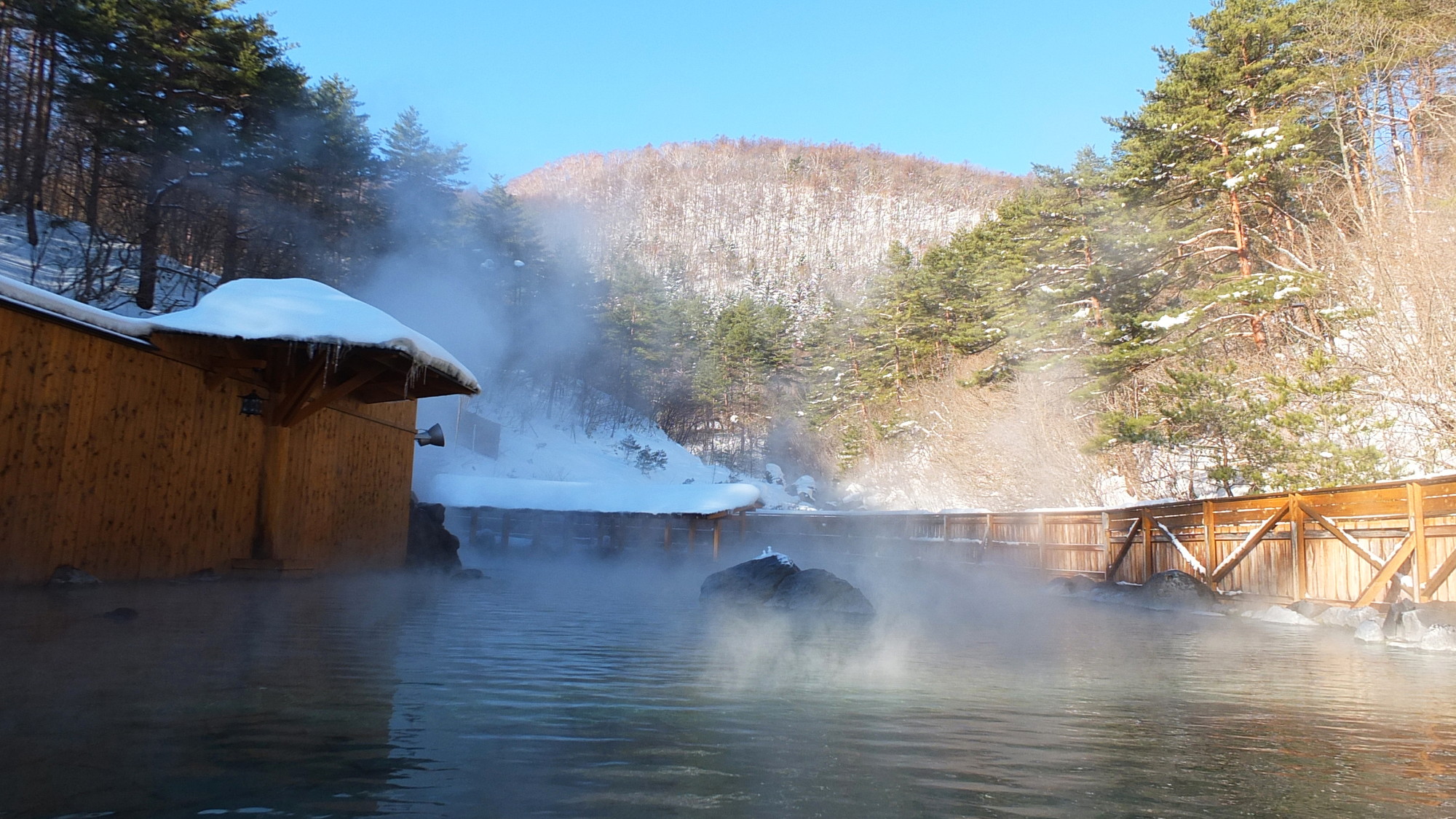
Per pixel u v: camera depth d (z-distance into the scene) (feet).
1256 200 69.05
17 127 72.49
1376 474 39.06
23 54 72.90
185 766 6.80
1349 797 6.88
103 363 24.03
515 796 6.31
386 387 35.09
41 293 21.25
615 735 8.45
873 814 6.13
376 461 38.99
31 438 21.58
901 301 141.08
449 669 12.17
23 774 6.47
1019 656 16.46
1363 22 64.44
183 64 71.31
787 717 9.64
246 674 10.98
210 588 24.32
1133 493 68.90
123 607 17.65
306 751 7.36
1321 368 43.86
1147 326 68.85
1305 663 16.49
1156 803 6.61
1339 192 68.23
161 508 26.27
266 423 31.19
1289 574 32.14
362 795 6.22
